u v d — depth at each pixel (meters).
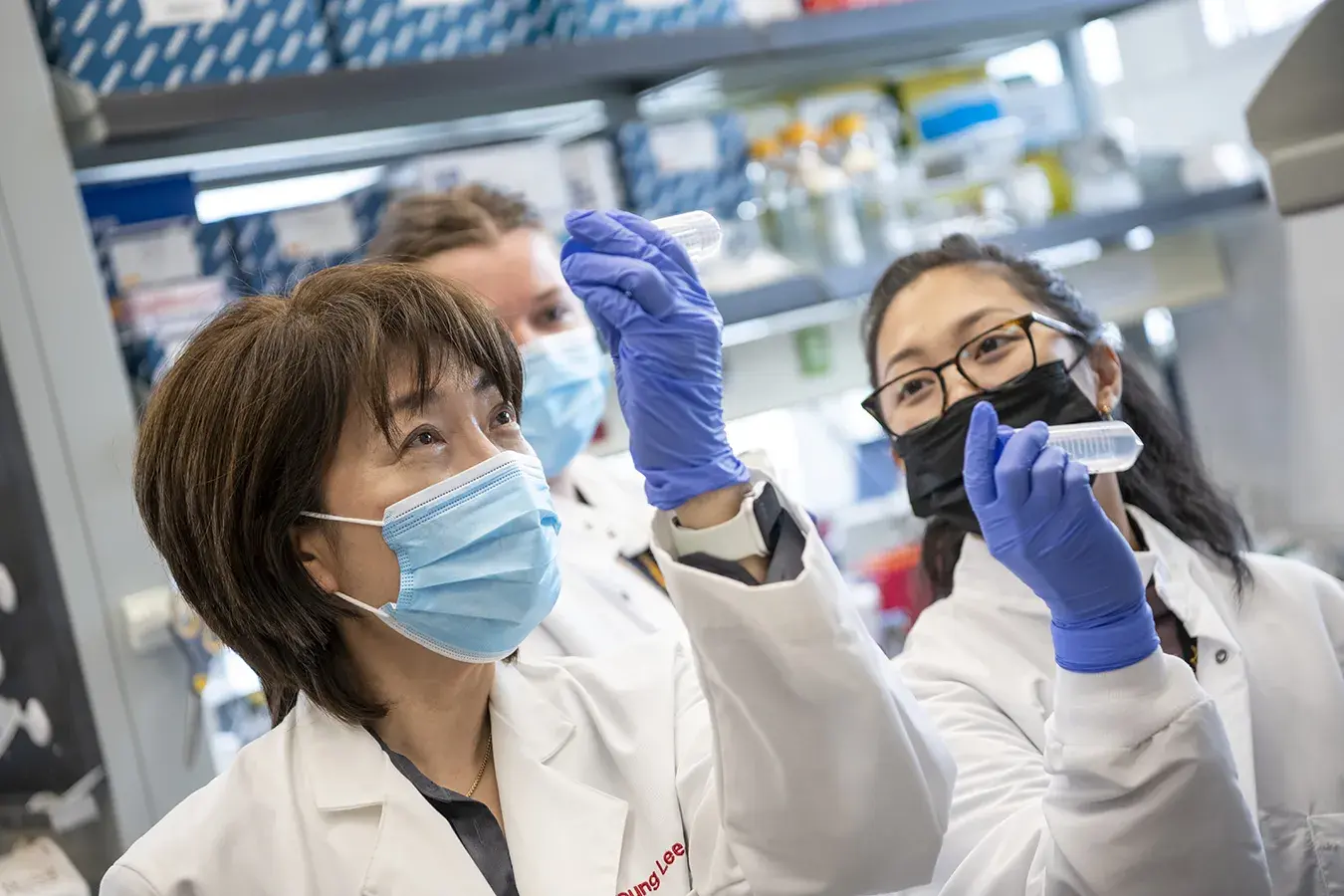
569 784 1.23
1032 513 1.01
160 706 2.26
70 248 2.22
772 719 1.06
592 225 1.08
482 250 2.00
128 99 2.27
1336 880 1.45
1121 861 1.04
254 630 1.18
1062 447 1.17
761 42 2.83
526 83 2.59
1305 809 1.47
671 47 2.74
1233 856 1.05
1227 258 3.53
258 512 1.14
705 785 1.24
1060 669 1.09
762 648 1.04
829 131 3.41
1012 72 3.80
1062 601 1.05
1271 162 1.35
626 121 3.34
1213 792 1.04
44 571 2.18
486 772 1.27
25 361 2.18
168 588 2.25
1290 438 3.43
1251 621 1.58
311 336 1.14
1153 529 1.63
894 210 3.34
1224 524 1.71
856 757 1.06
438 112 2.91
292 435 1.13
